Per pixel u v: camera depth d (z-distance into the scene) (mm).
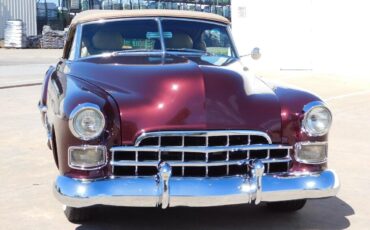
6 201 5156
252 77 4715
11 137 7984
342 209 5113
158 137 3988
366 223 4734
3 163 6523
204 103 4059
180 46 5438
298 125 4219
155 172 4004
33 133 8273
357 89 13781
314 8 17250
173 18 5590
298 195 4137
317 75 16547
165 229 4535
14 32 35781
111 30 5375
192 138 4020
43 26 41406
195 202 3926
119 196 3871
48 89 5414
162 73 4289
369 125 9242
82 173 3941
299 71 17578
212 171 4062
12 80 15727
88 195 3865
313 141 4254
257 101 4223
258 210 5059
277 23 17938
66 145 3994
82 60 4996
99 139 3928
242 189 3984
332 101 11875
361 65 16484
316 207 5176
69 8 44156
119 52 5219
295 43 17703
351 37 16625
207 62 4938
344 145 7746
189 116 4008
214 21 5781
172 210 5004
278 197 4090
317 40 17312
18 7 39188
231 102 4137
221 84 4215
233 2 18875
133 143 3990
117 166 3971
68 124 3936
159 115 3994
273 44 18078
